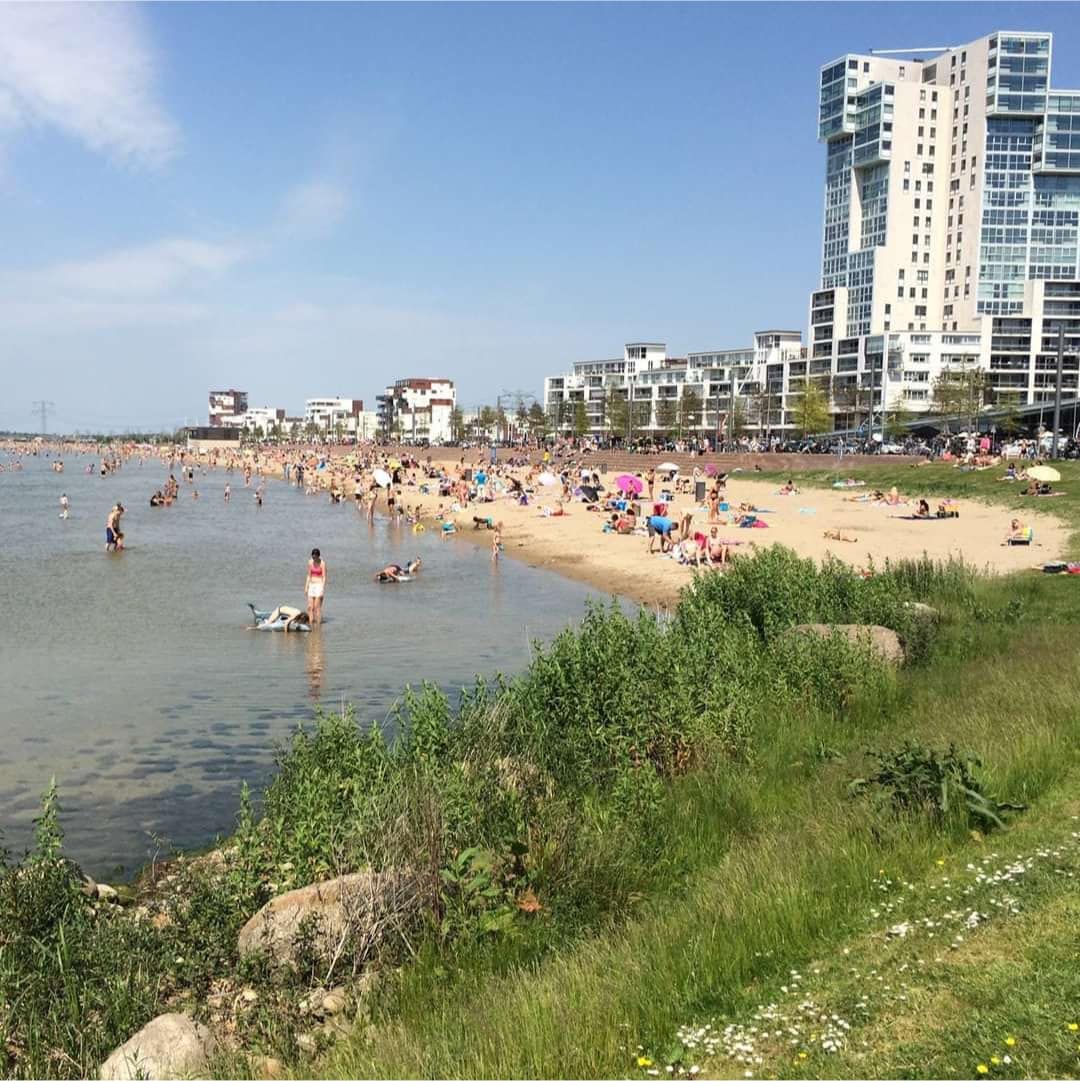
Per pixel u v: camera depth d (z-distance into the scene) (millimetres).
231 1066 6875
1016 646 17641
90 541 54562
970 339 152125
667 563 41250
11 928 8930
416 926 8961
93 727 18656
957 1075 5215
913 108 163875
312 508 82688
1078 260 161625
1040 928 6602
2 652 25578
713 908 7922
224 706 20266
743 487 74188
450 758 12359
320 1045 7316
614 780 11945
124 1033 7586
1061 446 81125
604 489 76375
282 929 8828
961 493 58500
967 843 8461
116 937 9039
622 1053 6023
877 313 166000
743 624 19141
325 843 10102
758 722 13797
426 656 25406
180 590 37031
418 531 60906
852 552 38406
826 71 173250
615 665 14609
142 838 13219
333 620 30922
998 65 156750
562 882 9305
